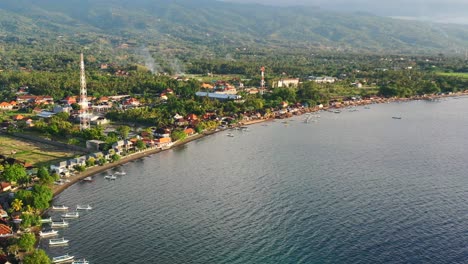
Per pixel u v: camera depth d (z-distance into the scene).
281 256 178.12
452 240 188.50
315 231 197.25
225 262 174.25
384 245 185.12
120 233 195.88
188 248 184.00
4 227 191.25
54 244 185.75
